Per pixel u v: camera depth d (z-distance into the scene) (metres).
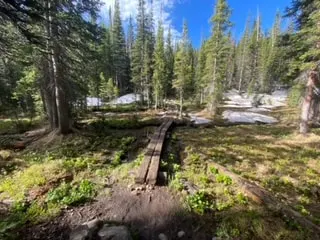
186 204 6.04
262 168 9.27
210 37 27.14
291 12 13.73
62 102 12.80
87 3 11.95
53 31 9.85
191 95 38.94
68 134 13.12
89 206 6.09
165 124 17.28
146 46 36.50
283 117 23.38
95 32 12.77
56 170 7.98
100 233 4.82
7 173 8.23
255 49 54.56
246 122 22.78
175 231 5.26
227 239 4.96
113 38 43.16
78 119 18.45
